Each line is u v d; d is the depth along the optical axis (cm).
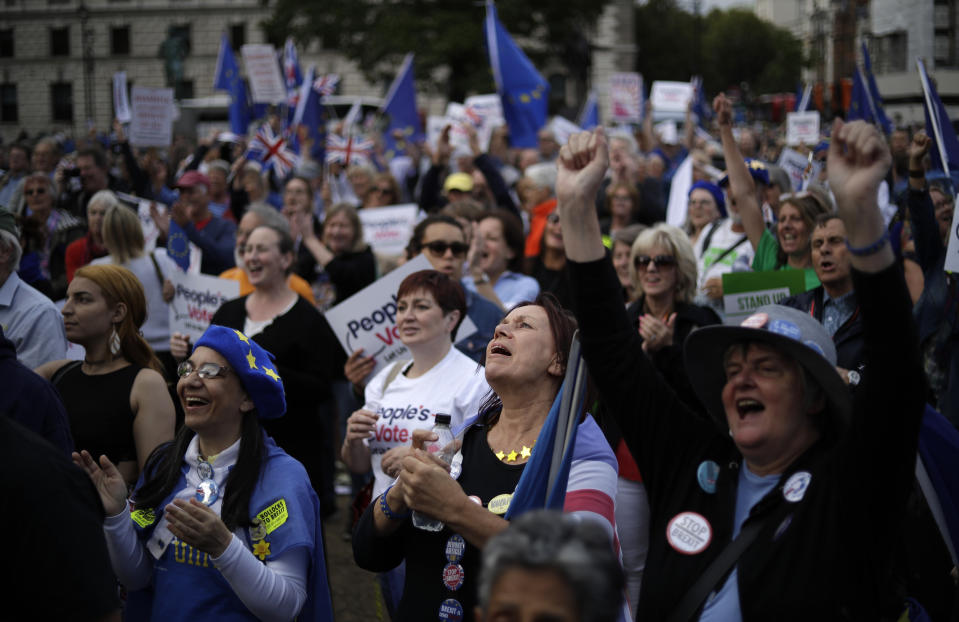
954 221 462
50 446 218
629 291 614
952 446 320
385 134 1517
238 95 1456
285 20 3947
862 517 223
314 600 322
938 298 517
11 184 1023
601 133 265
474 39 3634
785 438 239
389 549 301
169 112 1147
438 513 262
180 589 308
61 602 204
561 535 156
